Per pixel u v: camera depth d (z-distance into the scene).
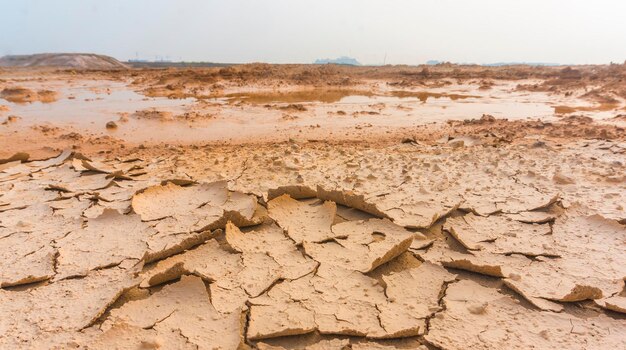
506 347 2.51
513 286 3.09
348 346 2.53
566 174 5.44
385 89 20.22
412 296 3.03
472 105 14.48
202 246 3.67
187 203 4.59
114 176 5.46
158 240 3.80
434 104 14.62
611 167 5.70
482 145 7.47
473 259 3.50
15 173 5.78
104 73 24.66
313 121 10.73
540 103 15.20
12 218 4.27
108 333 2.59
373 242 3.75
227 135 8.99
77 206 4.57
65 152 6.68
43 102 13.55
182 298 3.00
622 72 21.27
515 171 5.54
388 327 2.68
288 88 19.14
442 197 4.69
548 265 3.40
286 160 6.09
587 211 4.30
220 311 2.86
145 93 16.62
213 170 5.75
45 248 3.68
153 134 8.98
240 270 3.34
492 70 29.53
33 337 2.59
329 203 4.34
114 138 8.50
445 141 8.08
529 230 3.97
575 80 21.56
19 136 8.44
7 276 3.23
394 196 4.73
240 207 4.43
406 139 8.01
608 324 2.72
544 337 2.59
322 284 3.15
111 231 3.99
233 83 19.56
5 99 13.70
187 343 2.56
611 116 11.50
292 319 2.75
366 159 6.23
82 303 2.93
